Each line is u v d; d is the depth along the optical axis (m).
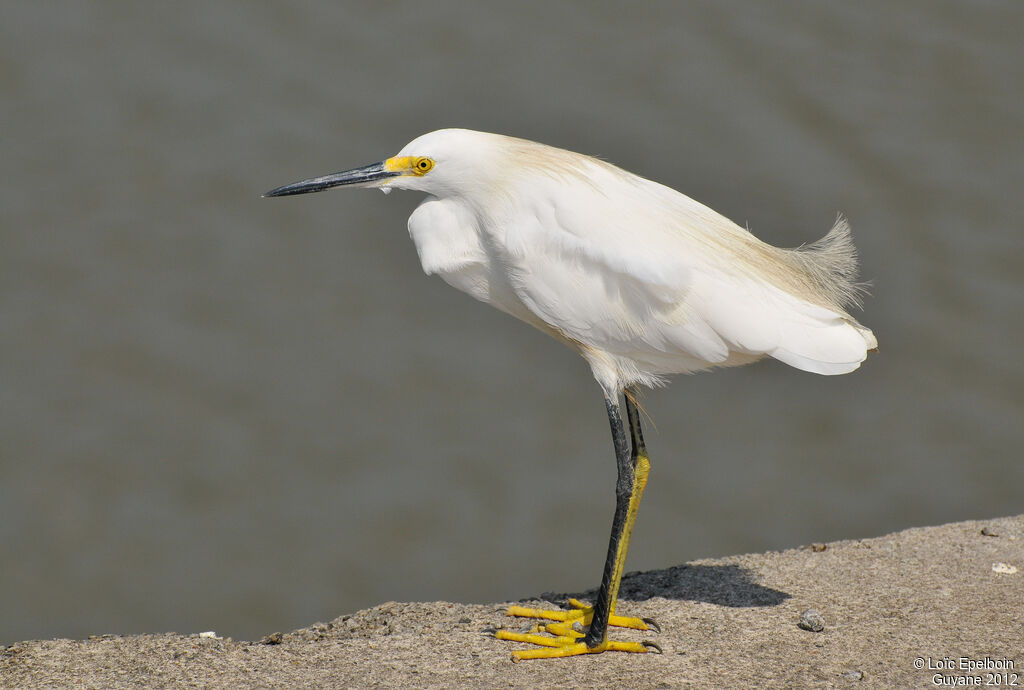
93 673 8.42
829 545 11.22
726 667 8.55
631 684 8.26
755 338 8.76
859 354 8.87
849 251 9.84
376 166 9.54
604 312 8.99
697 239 9.04
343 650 8.97
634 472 9.49
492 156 9.26
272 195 9.60
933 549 10.84
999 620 9.26
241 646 9.07
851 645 8.91
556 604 10.39
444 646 9.05
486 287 9.80
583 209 8.94
